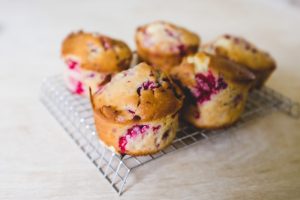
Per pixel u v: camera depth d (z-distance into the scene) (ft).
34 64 1.37
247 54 1.19
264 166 0.97
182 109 1.02
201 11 2.06
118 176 0.89
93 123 1.04
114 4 2.06
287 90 1.32
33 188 0.85
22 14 1.82
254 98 1.24
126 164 0.92
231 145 1.03
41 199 0.82
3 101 1.15
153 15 1.95
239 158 0.99
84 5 2.02
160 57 1.23
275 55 1.58
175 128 0.94
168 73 1.04
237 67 1.04
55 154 0.95
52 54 1.46
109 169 0.91
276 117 1.17
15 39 1.55
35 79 1.28
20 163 0.92
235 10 2.10
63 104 1.13
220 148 1.02
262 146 1.04
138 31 1.31
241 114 1.13
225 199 0.85
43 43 1.55
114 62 1.09
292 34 1.82
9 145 0.97
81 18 1.84
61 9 1.93
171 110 0.88
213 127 1.03
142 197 0.84
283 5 2.22
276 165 0.97
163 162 0.95
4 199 0.81
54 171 0.90
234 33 1.79
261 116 1.16
